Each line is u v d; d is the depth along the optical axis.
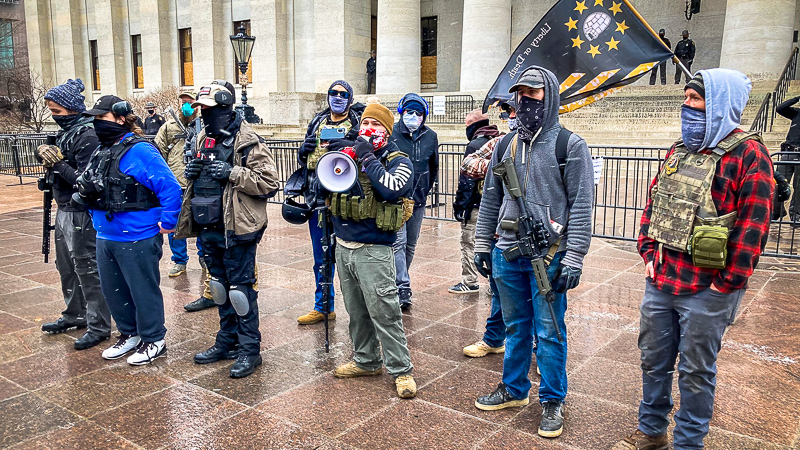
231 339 4.33
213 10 32.53
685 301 2.74
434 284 6.40
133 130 4.13
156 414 3.52
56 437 3.25
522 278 3.34
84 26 38.94
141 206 4.07
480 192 5.60
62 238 4.75
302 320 5.09
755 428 3.35
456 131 19.27
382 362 4.23
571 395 3.78
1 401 3.69
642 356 3.01
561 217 3.17
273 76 31.08
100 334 4.66
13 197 13.66
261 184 3.85
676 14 25.09
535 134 3.18
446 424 3.41
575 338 4.77
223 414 3.52
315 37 28.92
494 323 4.39
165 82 35.28
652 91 20.02
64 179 4.36
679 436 2.86
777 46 19.19
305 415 3.51
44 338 4.80
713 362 2.78
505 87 5.16
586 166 3.11
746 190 2.58
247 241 3.93
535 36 5.06
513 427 3.38
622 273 6.81
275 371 4.15
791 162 7.23
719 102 2.60
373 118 3.54
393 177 3.45
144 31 35.25
